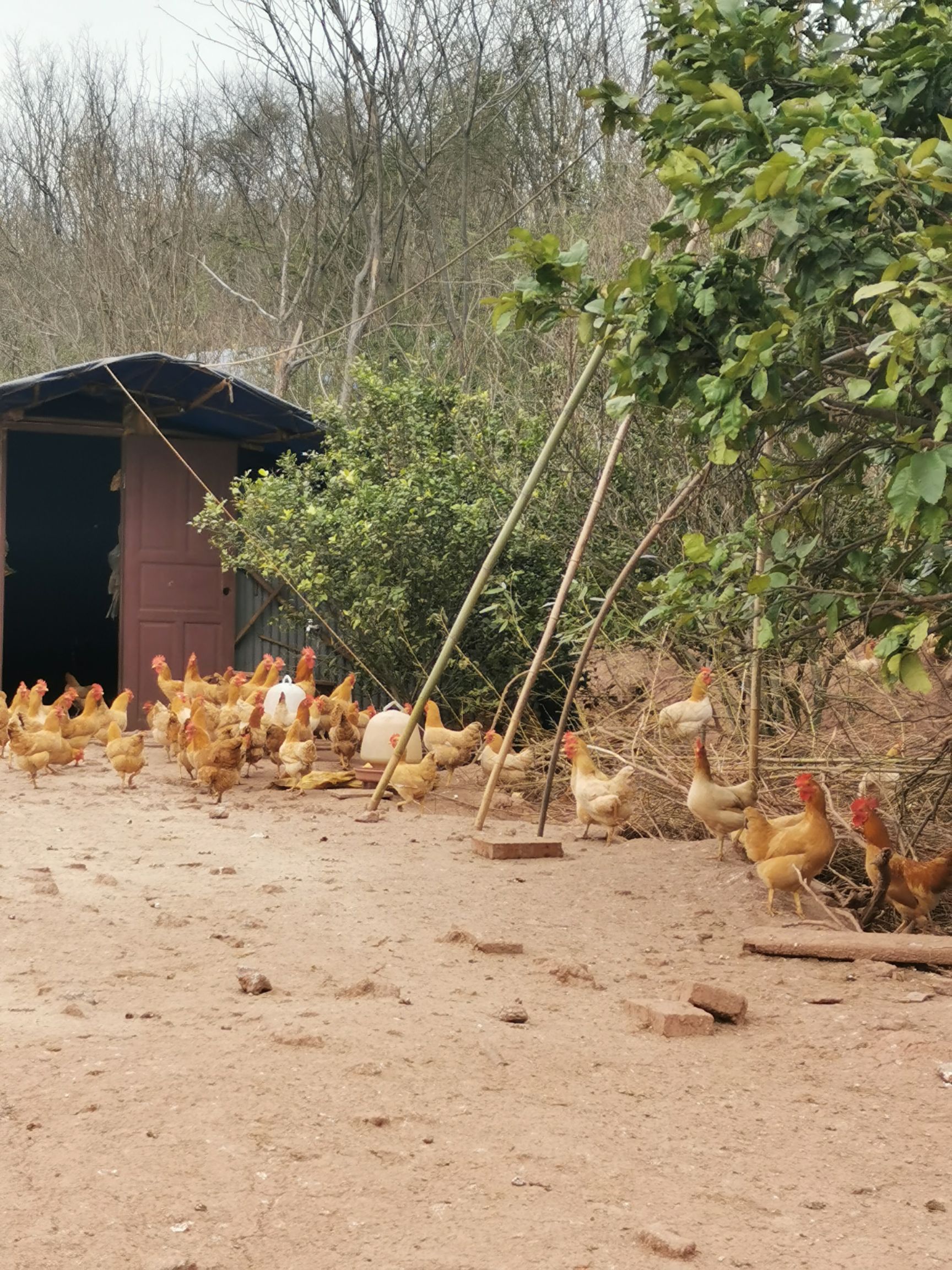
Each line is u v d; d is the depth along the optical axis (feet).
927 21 21.36
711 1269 13.79
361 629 35.65
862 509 27.68
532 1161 16.48
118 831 27.78
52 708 33.17
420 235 63.05
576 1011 20.54
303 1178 15.64
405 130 62.85
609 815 27.55
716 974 21.74
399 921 23.29
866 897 25.36
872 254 20.39
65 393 38.37
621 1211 15.14
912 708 29.35
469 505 34.32
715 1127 17.97
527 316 22.03
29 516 56.90
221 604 40.34
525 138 63.05
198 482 39.58
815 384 21.81
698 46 22.02
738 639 29.55
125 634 39.86
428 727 32.22
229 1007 20.15
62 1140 16.34
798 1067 19.45
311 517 35.14
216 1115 17.33
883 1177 16.40
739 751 28.73
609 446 34.35
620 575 27.53
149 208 71.67
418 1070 18.98
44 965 21.21
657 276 21.45
